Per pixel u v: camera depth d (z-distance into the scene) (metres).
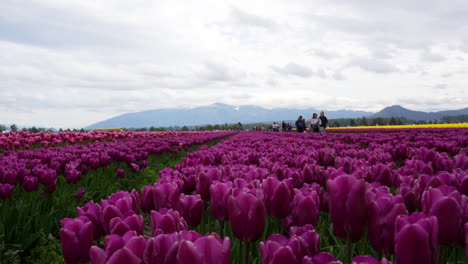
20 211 5.32
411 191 3.17
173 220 2.26
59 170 7.86
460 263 2.98
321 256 1.64
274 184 2.76
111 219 2.33
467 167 5.00
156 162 13.81
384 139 14.78
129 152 10.56
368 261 1.53
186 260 1.57
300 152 8.74
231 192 2.79
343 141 16.94
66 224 2.23
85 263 2.22
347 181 2.20
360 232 2.21
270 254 1.77
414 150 6.88
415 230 1.67
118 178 9.31
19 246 4.86
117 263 1.58
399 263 1.75
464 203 2.26
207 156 6.48
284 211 2.74
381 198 2.18
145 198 3.21
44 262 4.91
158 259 1.75
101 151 10.16
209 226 3.63
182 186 3.76
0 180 5.97
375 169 4.32
